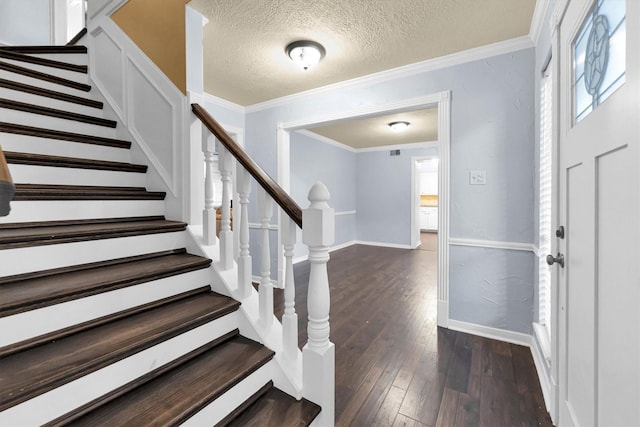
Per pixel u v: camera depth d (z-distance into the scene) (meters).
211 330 1.36
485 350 2.20
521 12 1.95
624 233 0.80
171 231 1.71
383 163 6.98
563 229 1.31
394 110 2.82
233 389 1.15
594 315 1.00
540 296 2.04
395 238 6.87
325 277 1.25
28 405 0.81
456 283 2.54
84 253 1.37
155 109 1.94
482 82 2.40
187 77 1.77
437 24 2.08
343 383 1.81
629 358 0.78
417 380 1.84
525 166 2.27
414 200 6.66
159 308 1.38
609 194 0.89
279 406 1.21
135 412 0.95
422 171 9.80
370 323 2.67
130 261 1.52
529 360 2.06
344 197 6.84
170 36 1.83
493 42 2.30
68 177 1.66
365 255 5.83
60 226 1.47
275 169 3.69
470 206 2.47
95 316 1.18
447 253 2.56
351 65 2.68
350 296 3.40
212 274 1.62
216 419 1.08
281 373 1.30
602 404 0.95
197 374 1.16
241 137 3.83
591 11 1.03
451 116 2.53
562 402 1.34
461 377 1.87
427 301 3.23
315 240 1.20
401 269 4.68
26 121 1.75
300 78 2.96
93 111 2.21
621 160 0.81
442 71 2.56
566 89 1.25
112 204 1.71
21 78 1.97
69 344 1.04
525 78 2.25
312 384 1.24
